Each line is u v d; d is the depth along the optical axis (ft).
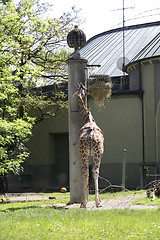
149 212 30.25
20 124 58.34
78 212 30.66
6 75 60.44
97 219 26.99
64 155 83.76
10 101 64.44
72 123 42.16
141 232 23.07
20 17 68.23
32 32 72.18
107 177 72.84
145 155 71.41
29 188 81.20
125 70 79.10
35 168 81.97
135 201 39.14
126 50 93.66
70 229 23.88
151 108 71.77
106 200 42.24
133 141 72.38
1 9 61.57
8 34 62.80
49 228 24.62
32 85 67.97
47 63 78.18
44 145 81.56
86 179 36.40
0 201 51.75
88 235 22.59
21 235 23.07
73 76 42.55
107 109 74.08
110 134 73.67
